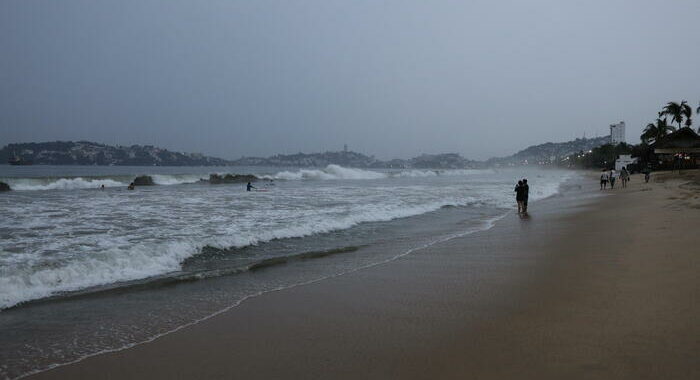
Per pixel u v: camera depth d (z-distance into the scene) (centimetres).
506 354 478
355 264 1048
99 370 483
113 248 1143
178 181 5666
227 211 2098
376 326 602
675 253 936
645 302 622
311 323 625
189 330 608
